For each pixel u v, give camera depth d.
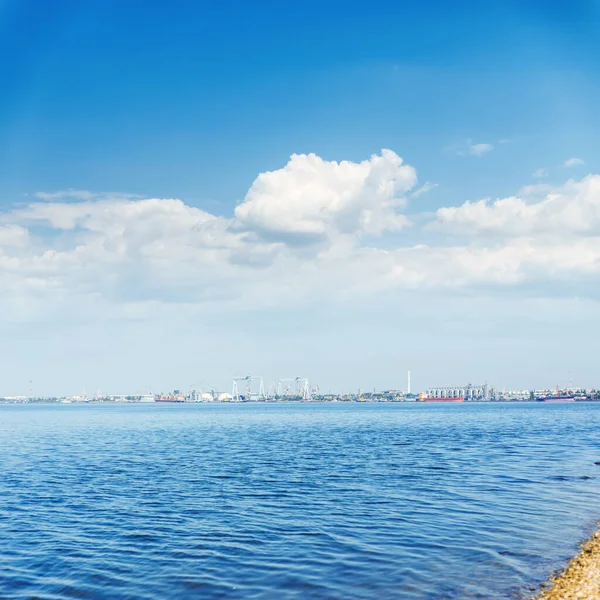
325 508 41.50
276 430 144.88
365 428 150.25
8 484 54.28
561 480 52.62
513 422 178.25
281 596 24.72
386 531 34.66
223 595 25.00
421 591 24.69
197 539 33.69
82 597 25.19
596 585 23.94
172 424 187.38
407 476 56.38
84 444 102.62
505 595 23.58
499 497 44.59
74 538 34.34
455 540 32.31
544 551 29.66
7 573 28.31
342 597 24.39
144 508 42.56
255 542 32.88
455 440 103.44
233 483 53.44
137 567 28.95
